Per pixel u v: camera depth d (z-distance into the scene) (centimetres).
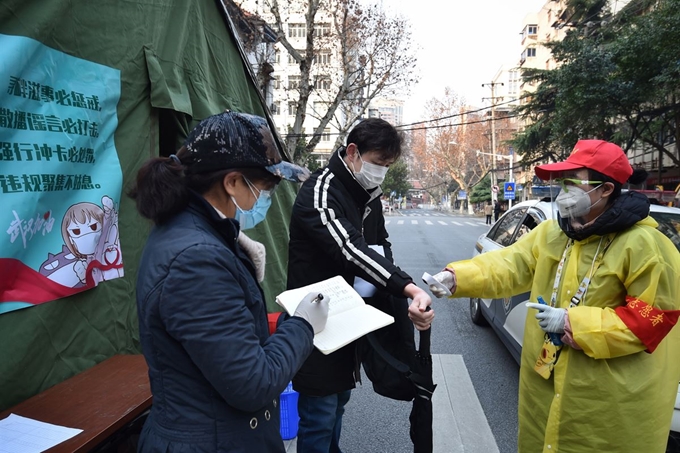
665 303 147
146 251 116
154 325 108
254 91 445
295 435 291
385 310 193
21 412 176
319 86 2298
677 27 1130
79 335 229
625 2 2245
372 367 188
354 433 316
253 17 1579
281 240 477
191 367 110
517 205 502
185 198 116
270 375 111
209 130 120
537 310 173
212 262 108
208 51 367
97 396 190
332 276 198
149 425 118
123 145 267
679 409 209
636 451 155
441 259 1156
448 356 451
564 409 164
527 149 2361
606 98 1386
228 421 112
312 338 131
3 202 190
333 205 189
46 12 211
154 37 293
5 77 189
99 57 248
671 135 1712
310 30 1581
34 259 204
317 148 4053
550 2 4303
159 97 285
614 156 159
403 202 7612
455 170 5094
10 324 194
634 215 153
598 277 160
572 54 1484
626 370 155
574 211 162
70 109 226
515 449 290
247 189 126
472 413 336
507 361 439
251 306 121
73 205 226
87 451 154
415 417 181
